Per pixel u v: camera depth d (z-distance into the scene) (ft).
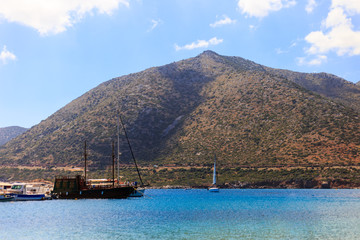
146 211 274.57
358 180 615.16
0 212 267.80
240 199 431.43
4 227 193.88
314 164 655.76
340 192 565.12
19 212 267.39
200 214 253.85
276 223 204.54
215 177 638.12
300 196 486.79
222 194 549.54
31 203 353.31
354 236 162.71
